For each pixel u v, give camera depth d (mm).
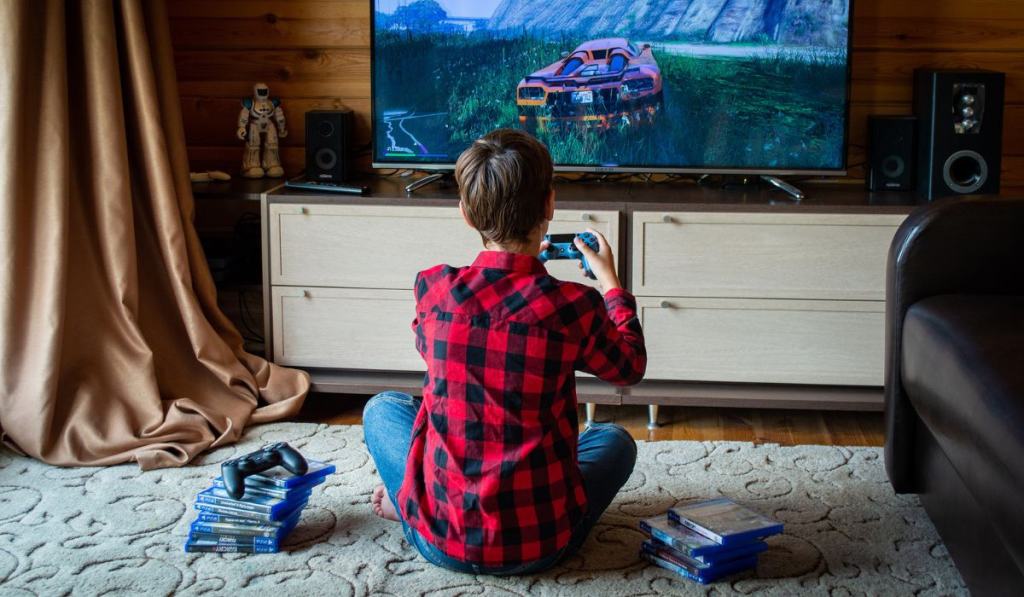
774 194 3158
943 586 2096
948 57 3324
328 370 3256
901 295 2348
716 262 3023
